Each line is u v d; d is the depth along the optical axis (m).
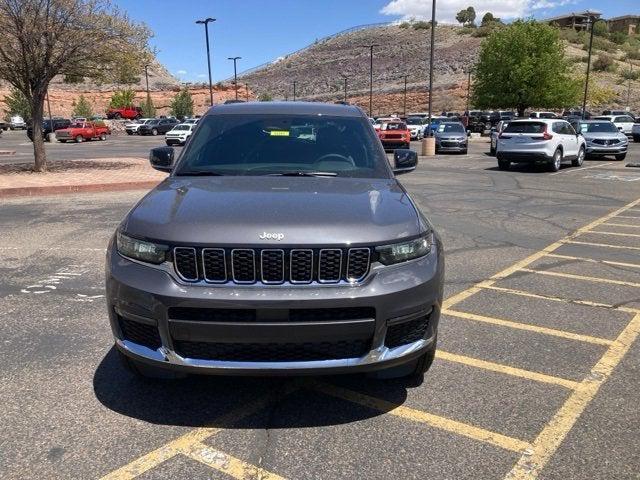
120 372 4.05
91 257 7.26
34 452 3.09
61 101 93.75
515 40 46.44
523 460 3.06
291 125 4.81
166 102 100.31
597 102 75.06
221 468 2.97
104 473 2.92
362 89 114.25
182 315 3.09
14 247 7.79
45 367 4.12
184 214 3.34
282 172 4.27
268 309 3.00
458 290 5.99
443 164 21.91
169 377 3.49
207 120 4.91
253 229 3.13
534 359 4.30
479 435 3.29
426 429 3.35
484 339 4.68
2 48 16.06
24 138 49.22
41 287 6.01
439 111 85.56
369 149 4.63
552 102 46.69
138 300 3.16
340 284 3.10
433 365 4.19
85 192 13.42
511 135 19.06
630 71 90.38
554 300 5.67
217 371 3.12
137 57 18.08
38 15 15.79
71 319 5.07
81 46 16.67
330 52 157.00
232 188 3.80
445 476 2.92
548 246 8.08
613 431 3.33
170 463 3.01
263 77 153.38
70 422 3.39
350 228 3.19
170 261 3.15
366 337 3.14
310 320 3.05
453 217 10.36
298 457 3.07
